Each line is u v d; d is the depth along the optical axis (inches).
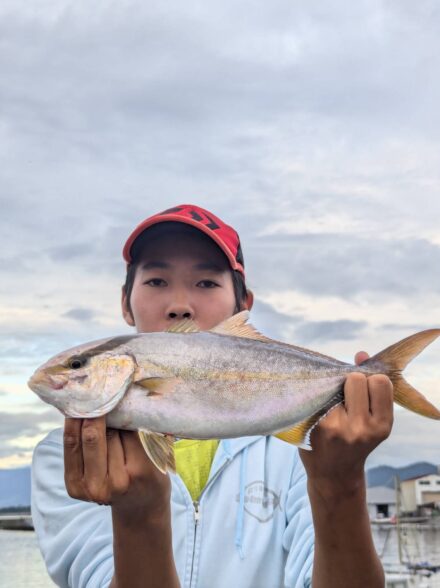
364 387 19.5
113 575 22.1
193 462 27.1
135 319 26.4
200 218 27.1
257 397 19.6
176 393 19.0
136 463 19.3
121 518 20.3
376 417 19.4
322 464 20.0
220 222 28.0
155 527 20.4
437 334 20.4
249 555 24.6
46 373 18.7
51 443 28.5
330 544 20.6
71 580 25.5
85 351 18.9
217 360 19.5
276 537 25.2
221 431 19.3
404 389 20.4
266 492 25.9
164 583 20.8
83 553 25.2
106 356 18.8
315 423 20.1
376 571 20.8
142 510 20.0
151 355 19.1
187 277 25.9
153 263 26.0
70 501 27.1
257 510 25.5
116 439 19.3
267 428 19.8
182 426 19.0
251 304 29.0
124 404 18.8
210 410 19.2
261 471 26.2
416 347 20.5
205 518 25.5
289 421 19.9
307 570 22.6
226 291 26.2
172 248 25.9
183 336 19.6
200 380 19.2
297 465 26.9
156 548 20.6
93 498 18.6
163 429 19.0
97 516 26.5
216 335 19.9
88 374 18.6
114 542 20.8
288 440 20.0
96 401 18.6
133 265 27.5
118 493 19.0
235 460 26.5
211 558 24.7
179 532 25.4
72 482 19.1
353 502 20.3
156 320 25.6
